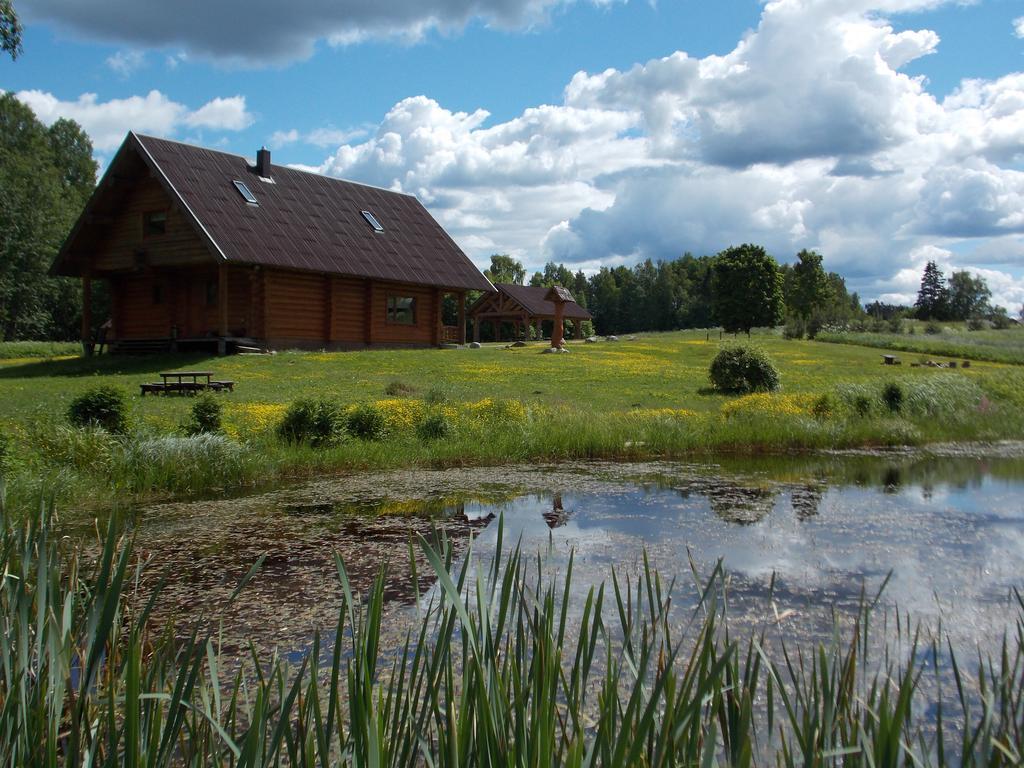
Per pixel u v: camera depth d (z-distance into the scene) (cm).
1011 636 467
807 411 1544
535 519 805
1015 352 3922
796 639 454
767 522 794
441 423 1273
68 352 3844
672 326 10762
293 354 2511
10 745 201
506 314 5350
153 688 226
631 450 1284
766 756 290
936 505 887
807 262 9188
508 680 201
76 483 878
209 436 1025
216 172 2745
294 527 762
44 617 220
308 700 201
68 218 5638
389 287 3011
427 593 539
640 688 184
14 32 1628
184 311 2853
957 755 320
